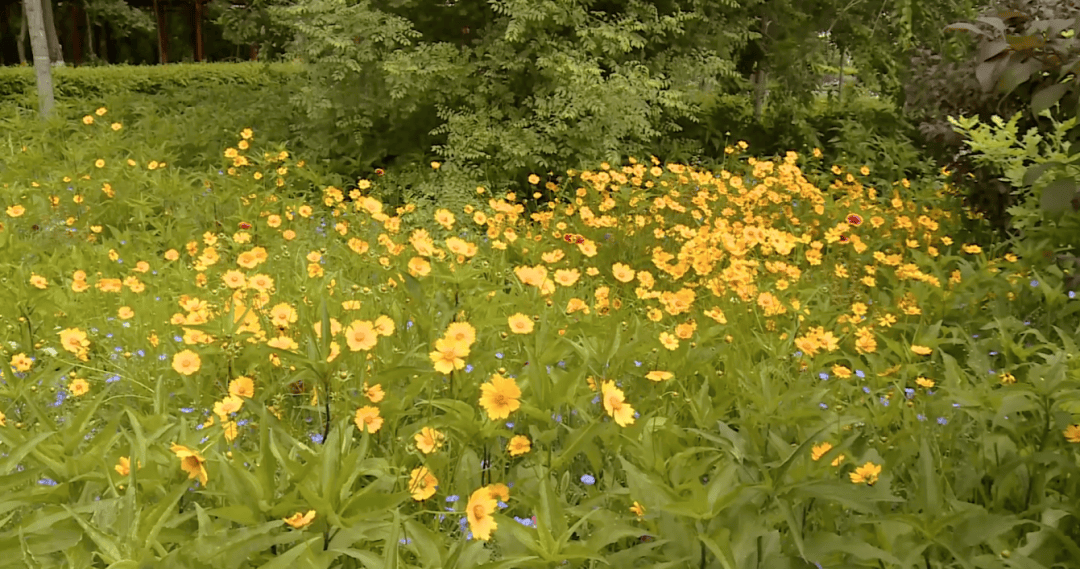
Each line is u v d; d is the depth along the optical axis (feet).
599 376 10.63
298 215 22.04
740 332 13.23
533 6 25.04
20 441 7.91
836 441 8.84
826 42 33.32
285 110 32.91
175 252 15.89
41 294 12.65
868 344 12.17
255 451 8.66
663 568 6.78
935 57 28.50
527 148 25.75
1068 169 13.42
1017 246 16.62
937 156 26.86
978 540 7.16
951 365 10.52
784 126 34.17
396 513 6.31
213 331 10.34
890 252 20.38
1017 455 8.73
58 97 45.03
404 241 20.76
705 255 15.29
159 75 53.36
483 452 9.37
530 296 13.97
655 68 28.35
